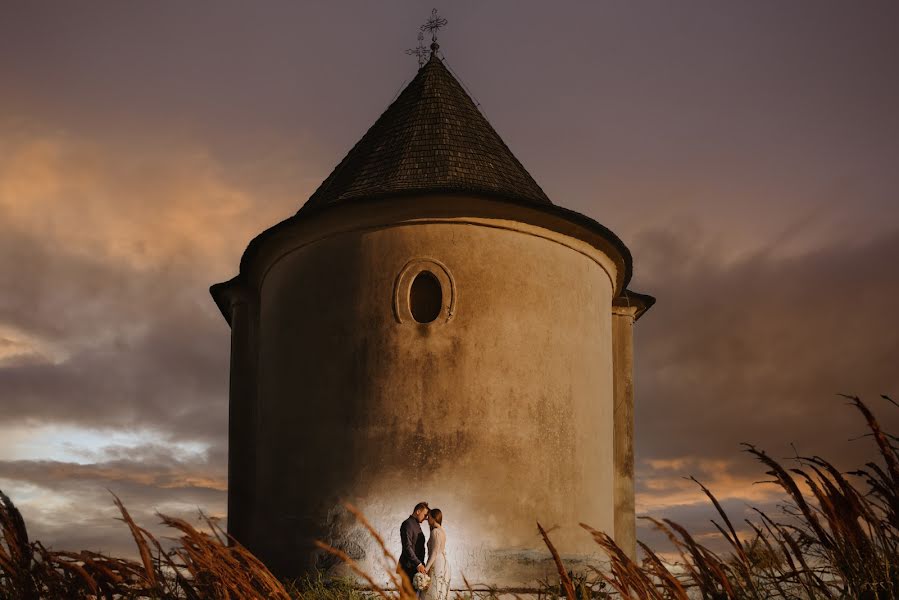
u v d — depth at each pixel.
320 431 14.73
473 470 14.06
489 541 13.81
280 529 14.77
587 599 4.30
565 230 15.62
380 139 16.77
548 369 14.98
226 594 3.86
